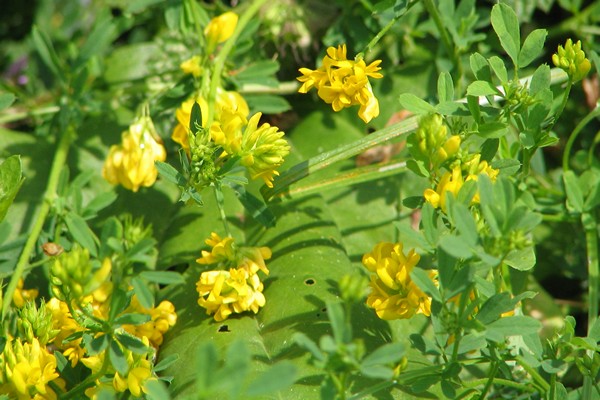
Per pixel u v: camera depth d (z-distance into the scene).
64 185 0.90
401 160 0.89
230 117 0.86
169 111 0.94
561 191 0.92
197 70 0.90
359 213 0.92
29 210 0.92
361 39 0.94
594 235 0.90
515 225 0.80
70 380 0.86
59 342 0.86
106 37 0.93
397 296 0.84
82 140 0.94
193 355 0.86
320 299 0.87
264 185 0.89
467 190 0.83
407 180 0.92
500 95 0.85
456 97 0.92
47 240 0.90
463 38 0.92
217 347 0.86
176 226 0.91
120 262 0.81
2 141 0.93
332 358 0.79
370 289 0.86
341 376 0.80
